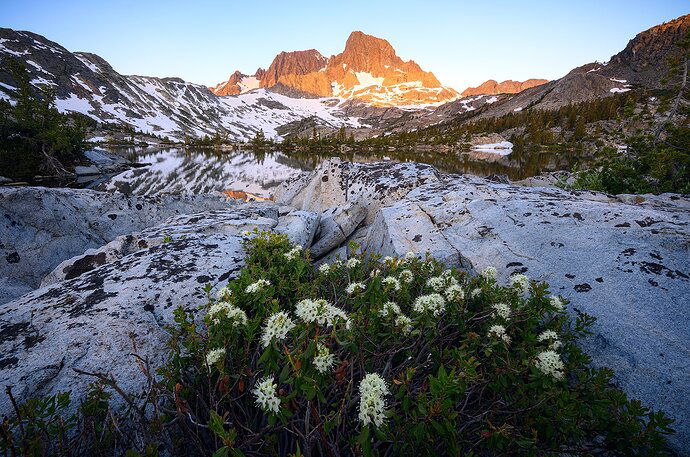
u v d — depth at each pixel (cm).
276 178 5138
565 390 265
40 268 807
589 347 380
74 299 454
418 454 227
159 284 497
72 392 317
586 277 466
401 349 292
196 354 297
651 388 326
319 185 1548
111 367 348
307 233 938
